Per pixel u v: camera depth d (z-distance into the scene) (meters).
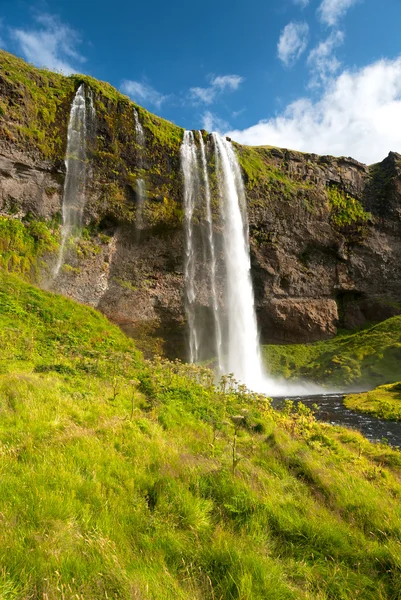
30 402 7.87
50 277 26.12
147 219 31.94
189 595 3.17
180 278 35.06
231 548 3.77
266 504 4.82
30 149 26.42
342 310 47.88
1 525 3.70
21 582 3.04
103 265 30.19
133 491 4.90
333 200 46.16
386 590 3.54
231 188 38.22
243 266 38.59
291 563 3.86
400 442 13.78
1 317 16.62
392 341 36.84
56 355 13.93
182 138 35.50
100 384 10.67
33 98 27.41
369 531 4.66
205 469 5.70
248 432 9.13
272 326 42.38
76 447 5.77
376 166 53.16
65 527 3.81
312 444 9.52
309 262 44.53
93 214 29.70
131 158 31.59
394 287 48.78
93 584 3.15
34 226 26.23
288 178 44.16
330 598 3.45
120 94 33.22
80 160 28.92
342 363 36.41
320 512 5.03
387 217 48.88
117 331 21.61
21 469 4.90
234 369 36.72
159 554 3.73
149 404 9.52
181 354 36.31
